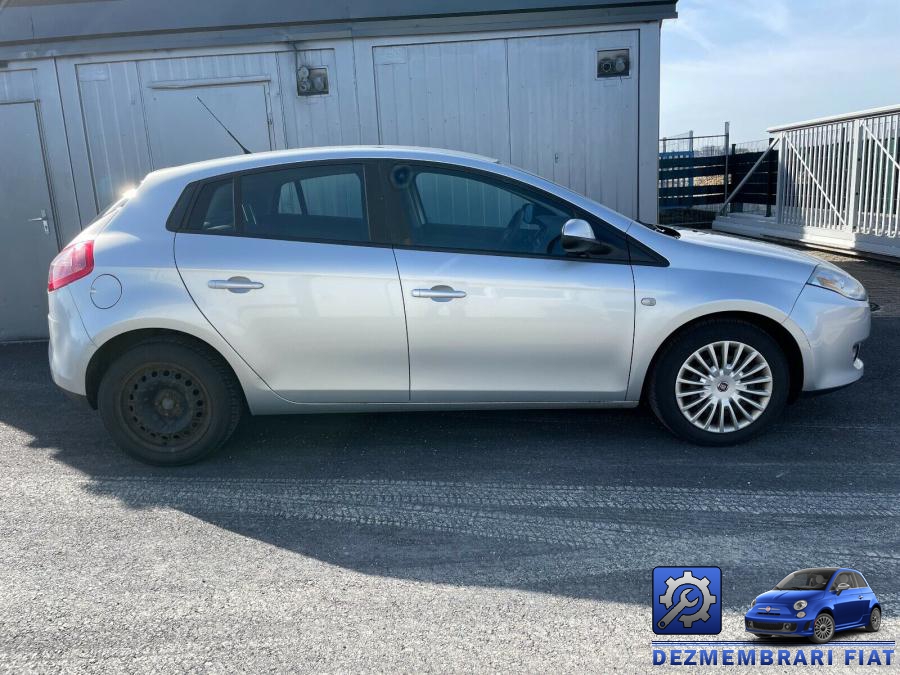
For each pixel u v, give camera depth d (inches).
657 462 153.1
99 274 150.9
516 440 168.9
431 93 277.6
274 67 278.2
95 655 96.5
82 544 126.5
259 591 110.6
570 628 99.6
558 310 150.3
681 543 120.4
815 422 172.9
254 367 153.0
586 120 276.8
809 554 115.4
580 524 128.3
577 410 187.6
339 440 173.3
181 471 158.1
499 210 153.4
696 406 158.2
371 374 154.1
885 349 233.0
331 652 95.7
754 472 146.4
